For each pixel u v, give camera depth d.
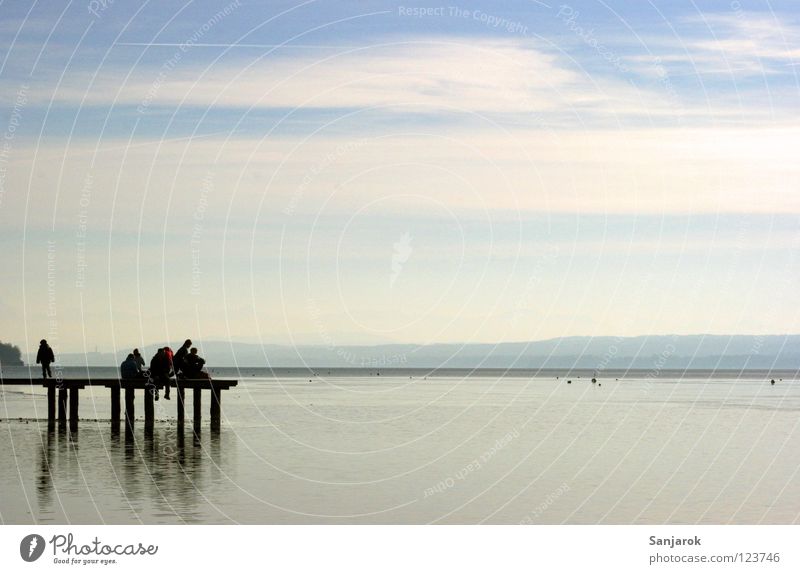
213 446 34.31
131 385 39.41
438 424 46.25
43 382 41.16
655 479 28.16
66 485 25.45
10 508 22.64
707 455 33.75
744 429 44.62
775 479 28.17
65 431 38.78
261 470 28.73
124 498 23.94
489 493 25.80
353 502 24.34
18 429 39.53
